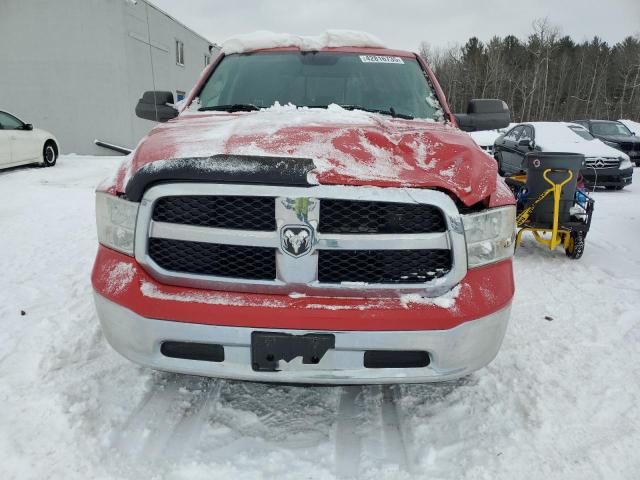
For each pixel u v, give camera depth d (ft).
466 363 6.10
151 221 5.96
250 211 5.81
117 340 6.25
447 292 6.01
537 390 7.95
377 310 5.74
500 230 6.39
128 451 6.29
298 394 7.71
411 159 6.22
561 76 199.93
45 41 47.32
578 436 6.84
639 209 26.13
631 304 11.85
